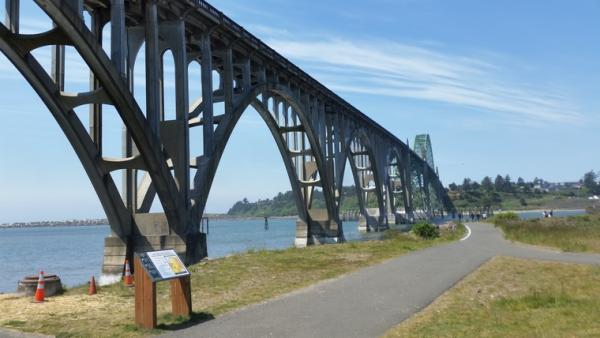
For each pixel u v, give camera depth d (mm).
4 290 30375
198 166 31234
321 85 53625
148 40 27125
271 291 14797
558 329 9297
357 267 20016
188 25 32438
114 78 23328
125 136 28641
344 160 63969
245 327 10266
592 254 23328
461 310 11359
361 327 10047
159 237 27484
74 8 21344
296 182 54625
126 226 27641
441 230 49344
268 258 23500
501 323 9922
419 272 17891
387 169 98562
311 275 18094
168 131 28984
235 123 35719
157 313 11906
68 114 23703
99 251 69938
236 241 77312
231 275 18203
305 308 11984
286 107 51750
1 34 20328
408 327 9844
